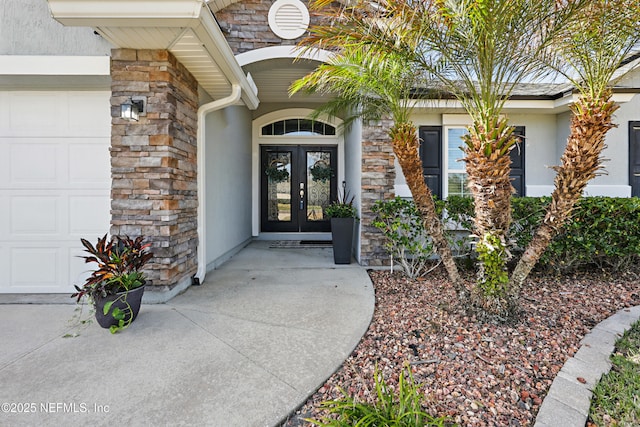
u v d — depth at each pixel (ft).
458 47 9.97
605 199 16.08
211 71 14.88
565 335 10.14
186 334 10.39
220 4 19.17
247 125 28.66
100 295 10.48
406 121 12.53
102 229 14.35
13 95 14.19
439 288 15.38
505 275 10.93
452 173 22.41
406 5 9.11
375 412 6.35
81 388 7.61
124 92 12.92
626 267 16.58
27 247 14.26
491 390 7.63
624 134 21.31
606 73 9.95
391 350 9.52
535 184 22.57
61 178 14.28
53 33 13.51
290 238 31.55
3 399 7.20
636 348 9.17
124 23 10.75
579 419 6.49
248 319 11.60
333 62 12.08
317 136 31.48
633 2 9.07
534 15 9.03
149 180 13.05
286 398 7.38
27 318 11.62
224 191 21.38
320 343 9.86
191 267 15.52
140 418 6.70
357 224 21.43
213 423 6.61
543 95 20.76
